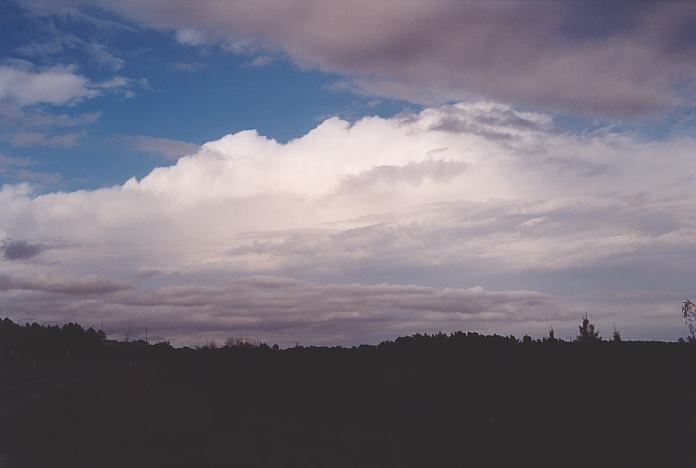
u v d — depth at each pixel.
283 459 15.20
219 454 15.84
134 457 15.48
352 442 17.70
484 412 20.47
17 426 21.53
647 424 16.83
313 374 37.88
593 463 14.11
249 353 61.75
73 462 14.88
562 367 24.86
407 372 33.03
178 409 27.22
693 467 13.40
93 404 29.77
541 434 16.94
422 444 16.97
